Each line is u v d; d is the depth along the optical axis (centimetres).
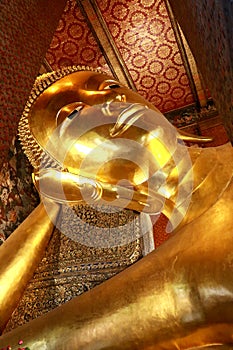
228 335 234
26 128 364
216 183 299
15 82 227
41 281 381
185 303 235
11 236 371
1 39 223
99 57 565
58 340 249
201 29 168
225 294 224
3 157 208
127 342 241
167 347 242
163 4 507
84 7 504
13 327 361
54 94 354
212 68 162
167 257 256
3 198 505
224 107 157
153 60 580
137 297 246
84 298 261
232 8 117
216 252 234
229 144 327
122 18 523
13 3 244
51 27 285
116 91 343
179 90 629
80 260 388
